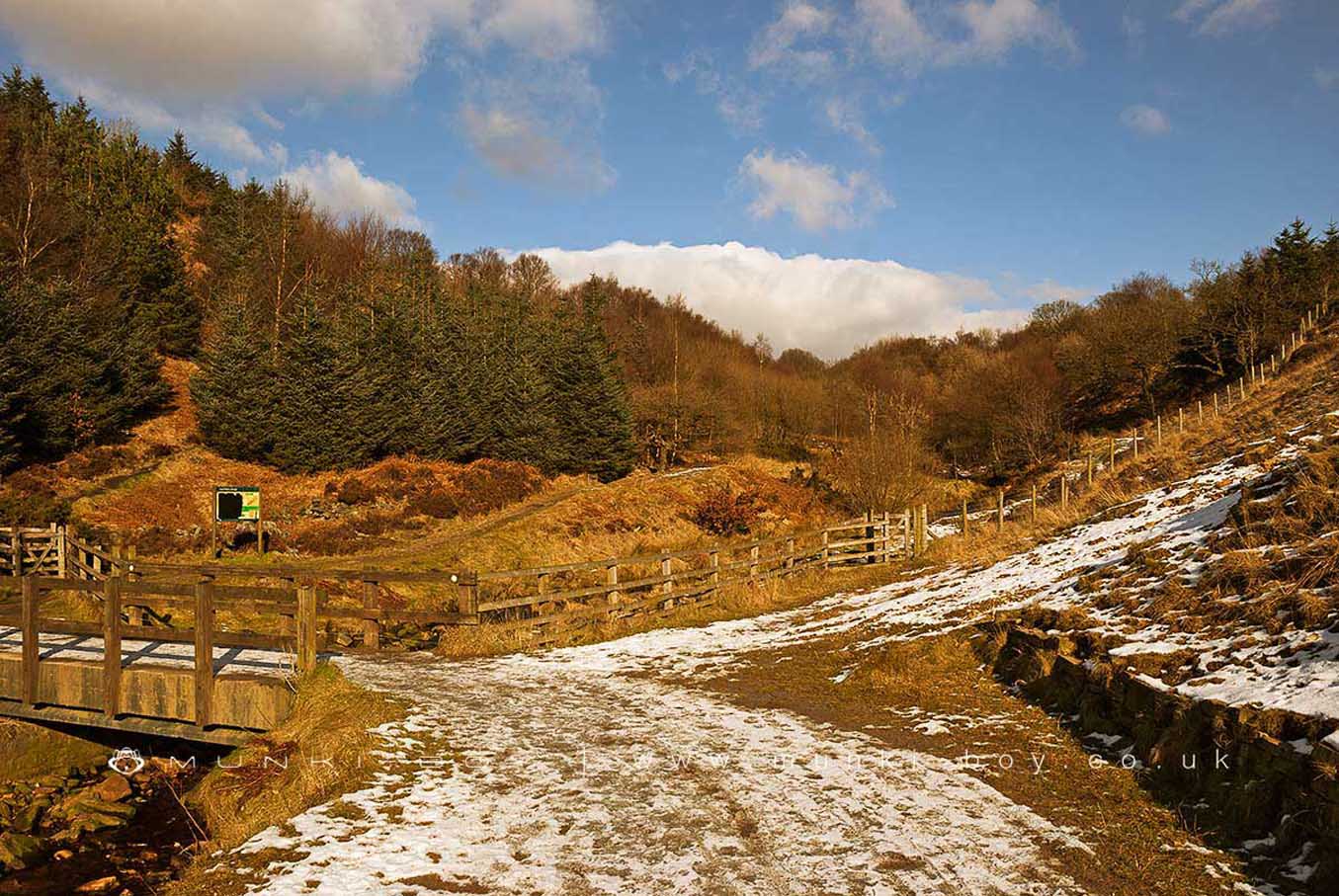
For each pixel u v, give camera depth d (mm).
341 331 43344
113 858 8305
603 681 11242
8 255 39812
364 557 28328
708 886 4969
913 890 4840
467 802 6473
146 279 48250
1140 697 6965
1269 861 4816
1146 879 4848
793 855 5391
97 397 34625
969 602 13164
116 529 27203
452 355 48812
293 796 6746
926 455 40969
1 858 8117
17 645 12930
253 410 37188
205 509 31312
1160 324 54906
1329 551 7484
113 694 10477
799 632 14141
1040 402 55500
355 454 39719
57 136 57062
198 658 10094
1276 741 5230
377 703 9039
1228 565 8430
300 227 56281
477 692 10281
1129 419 55125
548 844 5668
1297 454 11758
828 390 75875
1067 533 16625
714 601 17734
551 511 36531
